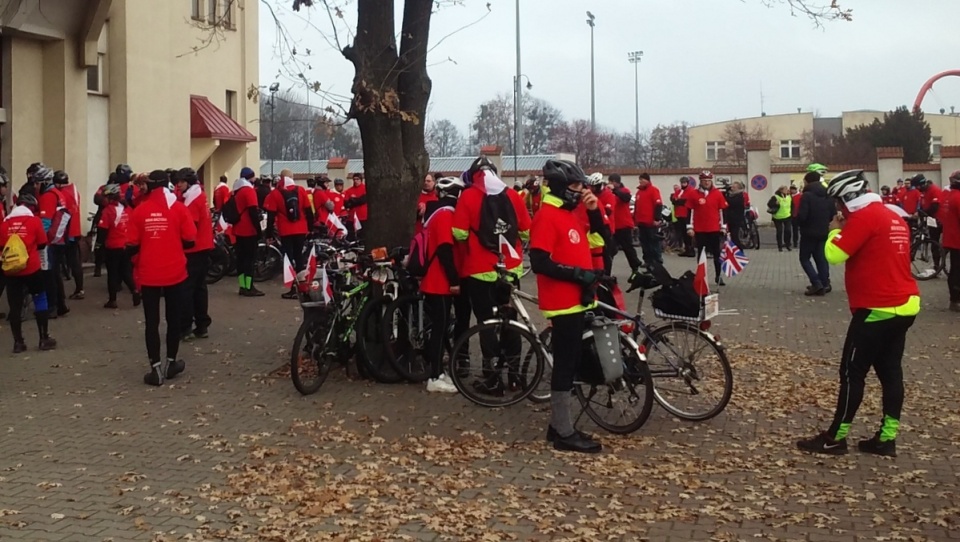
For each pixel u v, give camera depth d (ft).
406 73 30.50
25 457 21.39
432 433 23.31
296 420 24.59
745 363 31.63
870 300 20.95
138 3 67.05
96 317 41.86
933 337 36.47
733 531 16.83
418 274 27.50
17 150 58.44
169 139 71.15
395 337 28.55
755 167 115.96
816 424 24.12
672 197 81.56
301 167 143.95
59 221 40.68
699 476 19.95
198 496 18.76
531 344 25.21
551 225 21.45
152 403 26.48
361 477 19.76
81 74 61.46
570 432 21.88
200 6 76.33
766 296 49.83
